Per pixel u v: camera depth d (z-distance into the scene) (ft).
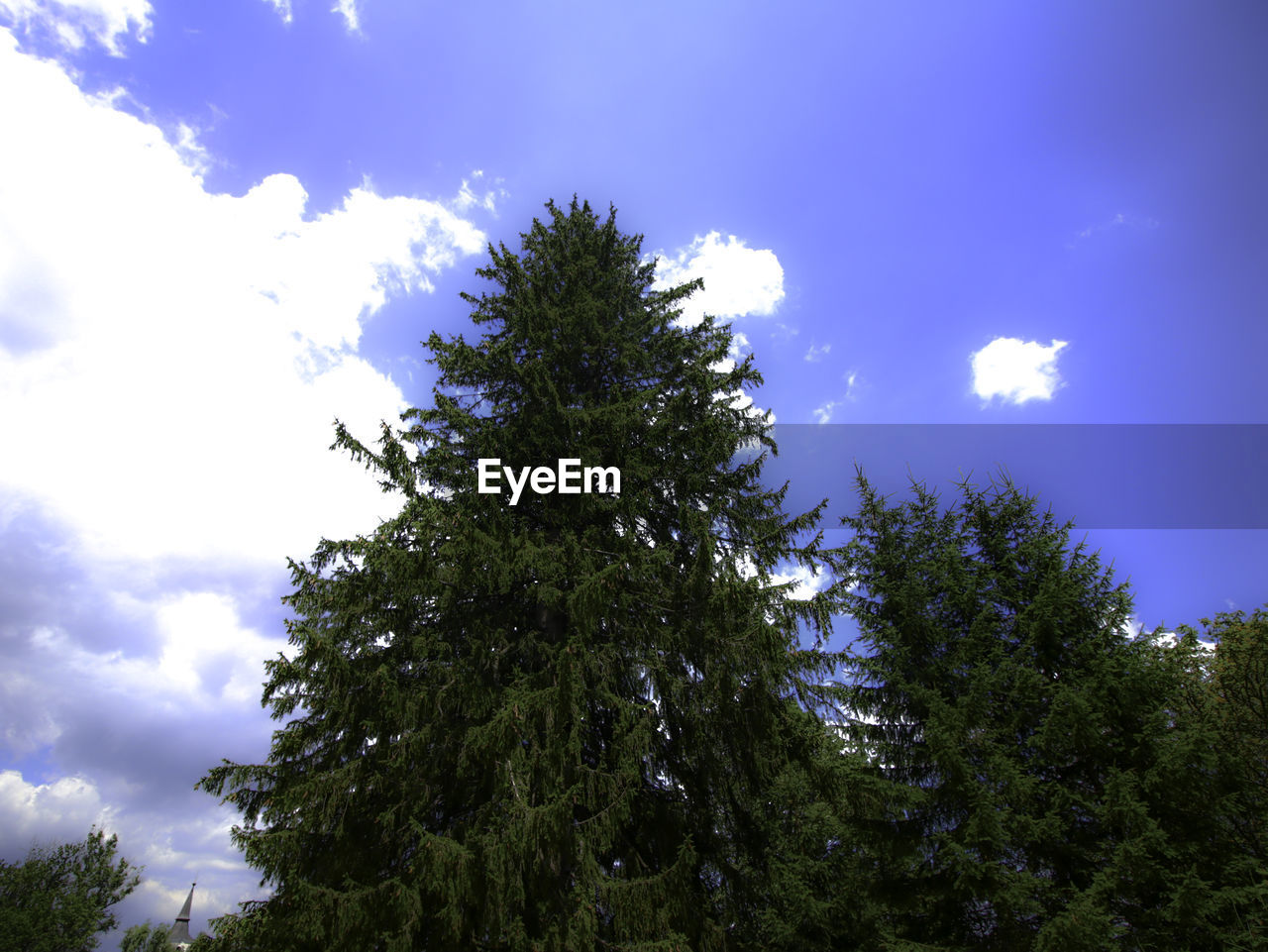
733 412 43.78
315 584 32.89
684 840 30.22
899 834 33.40
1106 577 37.78
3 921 114.42
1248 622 49.19
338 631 32.04
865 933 33.71
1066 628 36.29
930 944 29.91
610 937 26.63
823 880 39.04
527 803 27.25
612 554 35.09
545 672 30.42
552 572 32.83
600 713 33.73
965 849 30.25
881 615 39.60
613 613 33.83
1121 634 35.53
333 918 24.36
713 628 32.58
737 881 32.58
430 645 31.01
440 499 35.27
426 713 29.71
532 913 26.53
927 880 32.55
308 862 28.22
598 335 43.60
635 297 50.52
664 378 44.68
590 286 46.47
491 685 31.71
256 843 27.12
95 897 127.13
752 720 32.63
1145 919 28.40
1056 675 35.58
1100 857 29.84
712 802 34.04
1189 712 34.50
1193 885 26.58
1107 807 29.40
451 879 24.30
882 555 41.06
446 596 32.91
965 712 32.83
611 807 27.55
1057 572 37.60
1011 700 35.32
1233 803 29.48
